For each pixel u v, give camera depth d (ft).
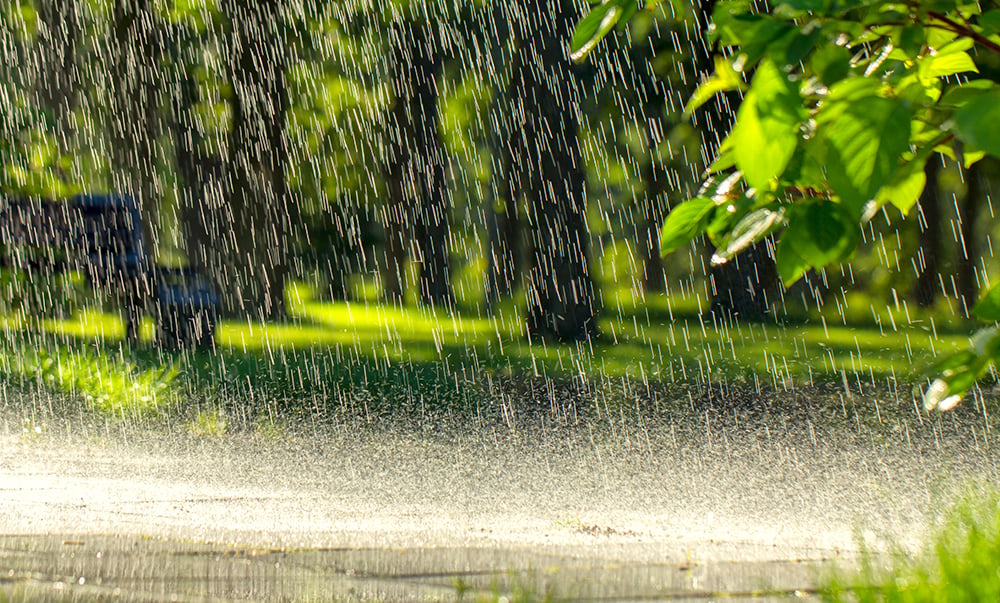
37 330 86.22
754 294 143.54
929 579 18.72
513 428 49.06
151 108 150.41
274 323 134.82
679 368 78.07
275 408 55.26
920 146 11.05
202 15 152.35
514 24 104.99
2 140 85.25
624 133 131.23
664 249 11.98
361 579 20.81
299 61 157.69
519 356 88.63
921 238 166.91
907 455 41.16
